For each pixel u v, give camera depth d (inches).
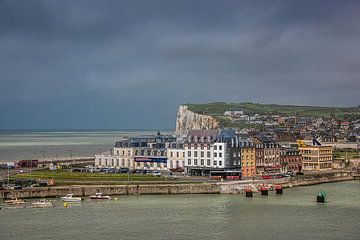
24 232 6668.3
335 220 7618.1
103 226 7032.5
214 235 6628.9
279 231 6889.8
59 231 6727.4
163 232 6732.3
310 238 6535.4
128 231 6761.8
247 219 7623.0
